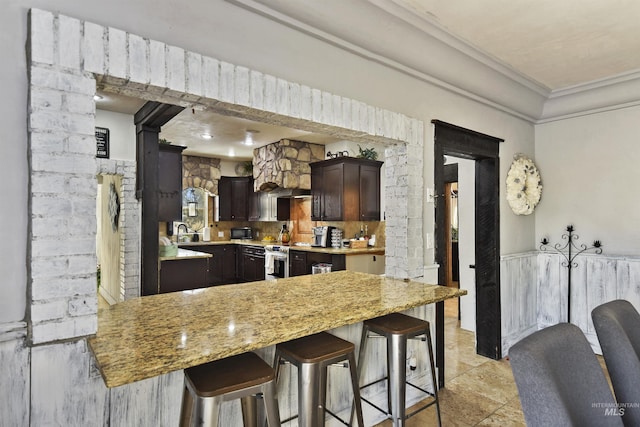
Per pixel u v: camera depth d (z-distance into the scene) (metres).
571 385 0.98
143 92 1.61
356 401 1.77
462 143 3.17
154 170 3.58
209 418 1.29
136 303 1.95
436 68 2.76
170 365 1.14
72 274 1.33
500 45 2.73
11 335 1.23
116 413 1.45
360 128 2.32
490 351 3.52
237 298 2.07
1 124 1.24
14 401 1.24
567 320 3.84
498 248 3.55
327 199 5.43
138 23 1.51
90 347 1.32
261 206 7.21
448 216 6.48
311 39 2.11
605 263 3.58
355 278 2.73
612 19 2.35
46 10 1.31
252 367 1.48
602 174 3.67
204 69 1.65
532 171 3.96
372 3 2.10
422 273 2.75
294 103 1.99
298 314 1.72
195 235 7.28
